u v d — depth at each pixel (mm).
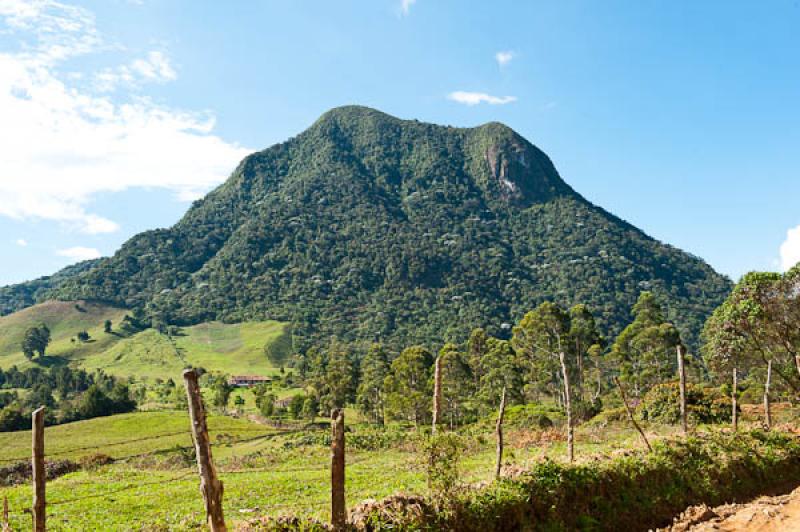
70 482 33906
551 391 85188
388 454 42000
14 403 93812
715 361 39031
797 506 17641
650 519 16453
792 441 24297
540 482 14922
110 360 166625
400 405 74125
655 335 75188
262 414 94062
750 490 20250
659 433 34031
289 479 29656
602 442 34000
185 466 46062
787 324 33062
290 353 174875
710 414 39031
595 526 14914
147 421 77938
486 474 18156
